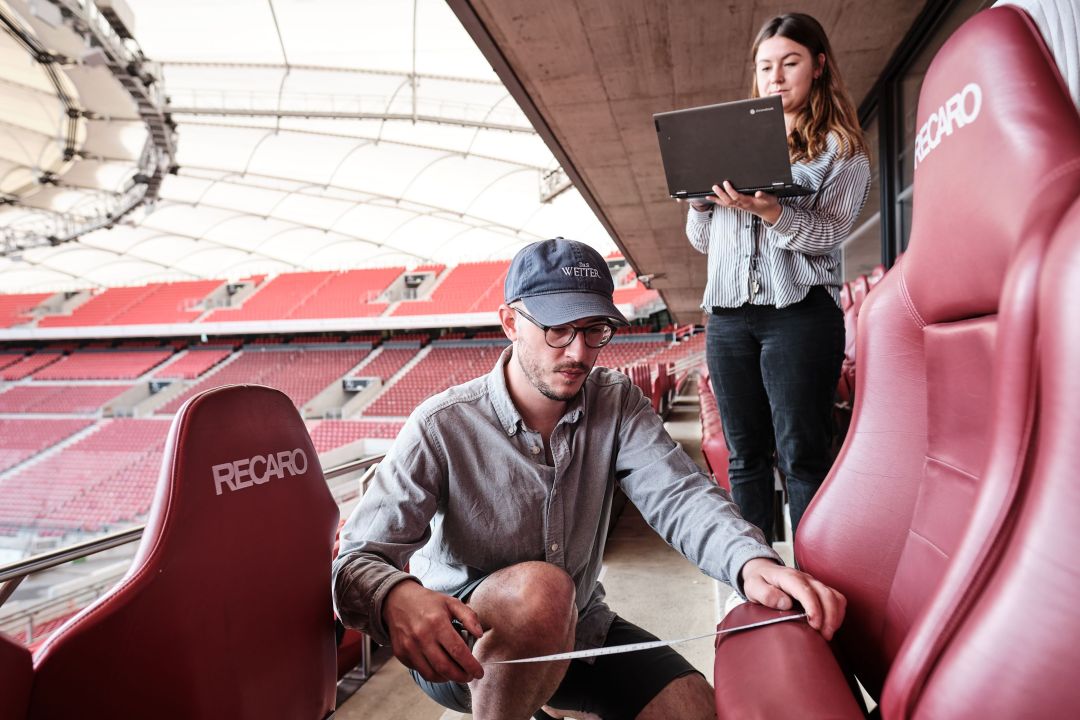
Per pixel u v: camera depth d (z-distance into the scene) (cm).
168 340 2903
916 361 76
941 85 62
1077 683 38
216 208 2159
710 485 112
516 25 411
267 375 2481
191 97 1473
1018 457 44
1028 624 40
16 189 2102
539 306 100
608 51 439
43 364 2719
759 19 406
